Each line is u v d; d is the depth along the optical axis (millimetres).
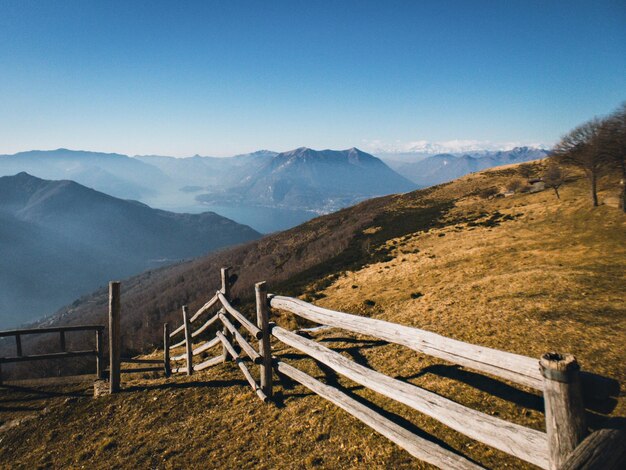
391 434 4168
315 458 4703
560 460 2465
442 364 6504
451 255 28547
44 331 8500
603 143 36219
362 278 29656
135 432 6273
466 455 4145
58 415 7230
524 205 53688
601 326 7840
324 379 6719
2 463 6051
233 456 5145
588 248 21703
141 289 196625
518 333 7965
